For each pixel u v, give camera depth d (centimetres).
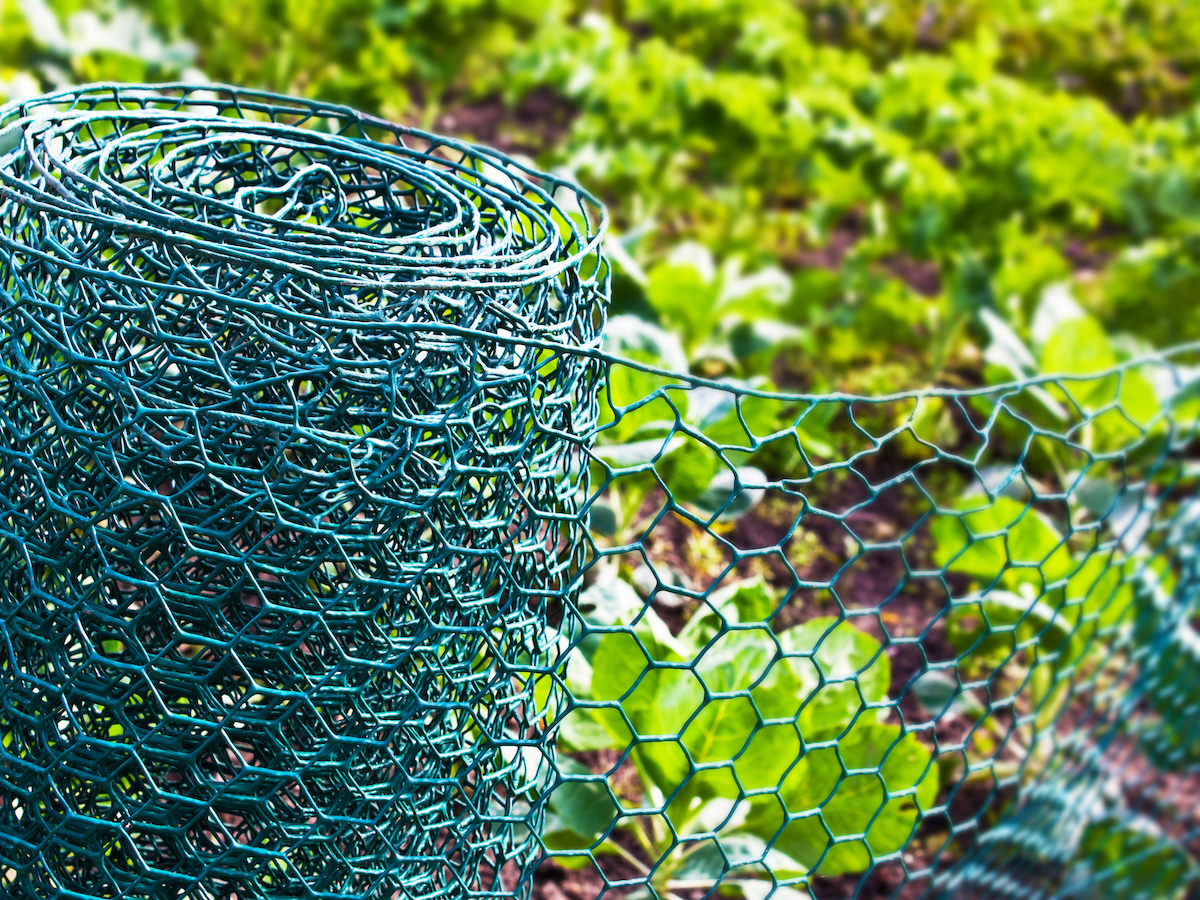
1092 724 271
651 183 475
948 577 319
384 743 123
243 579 113
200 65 484
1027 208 525
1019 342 321
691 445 192
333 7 555
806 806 186
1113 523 315
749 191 494
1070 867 238
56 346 110
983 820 253
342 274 108
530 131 576
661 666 145
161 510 112
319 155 156
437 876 140
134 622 115
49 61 411
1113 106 831
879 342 402
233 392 109
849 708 192
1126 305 456
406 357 109
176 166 144
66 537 120
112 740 128
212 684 123
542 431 126
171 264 112
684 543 296
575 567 144
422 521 124
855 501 341
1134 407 309
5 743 143
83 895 128
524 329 118
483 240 148
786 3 815
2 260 122
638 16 741
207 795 122
